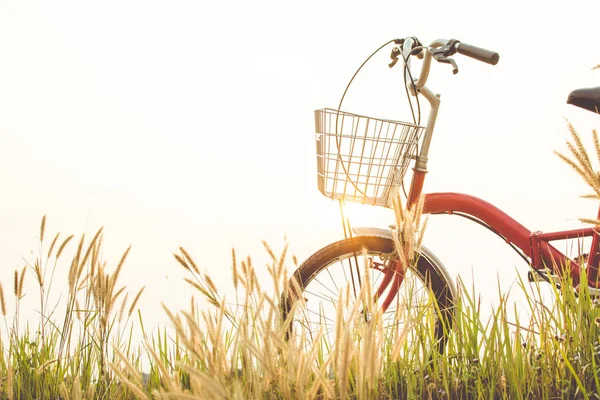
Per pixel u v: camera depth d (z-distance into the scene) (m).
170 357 2.06
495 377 2.06
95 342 1.99
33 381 2.23
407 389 2.03
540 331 2.12
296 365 1.37
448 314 2.54
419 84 2.57
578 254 2.58
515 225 2.76
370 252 2.65
